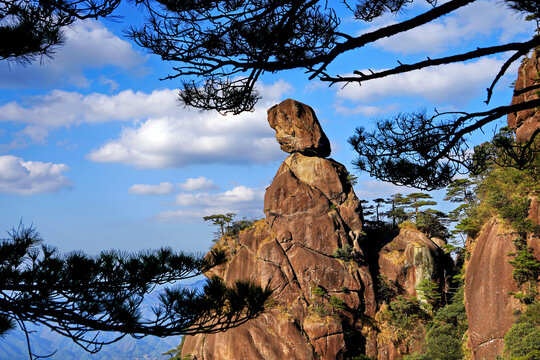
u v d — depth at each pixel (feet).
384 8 24.29
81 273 27.32
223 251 34.35
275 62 19.49
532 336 156.97
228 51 22.33
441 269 276.41
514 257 186.50
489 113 19.42
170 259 31.63
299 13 19.66
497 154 26.45
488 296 191.31
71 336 26.73
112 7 22.71
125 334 27.86
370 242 299.79
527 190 201.36
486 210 225.35
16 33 22.70
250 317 32.01
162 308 28.99
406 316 256.52
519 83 167.63
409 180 26.30
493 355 182.91
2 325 24.40
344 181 303.68
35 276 26.61
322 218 282.36
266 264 268.62
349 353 248.32
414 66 17.10
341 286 264.72
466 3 14.89
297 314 254.06
